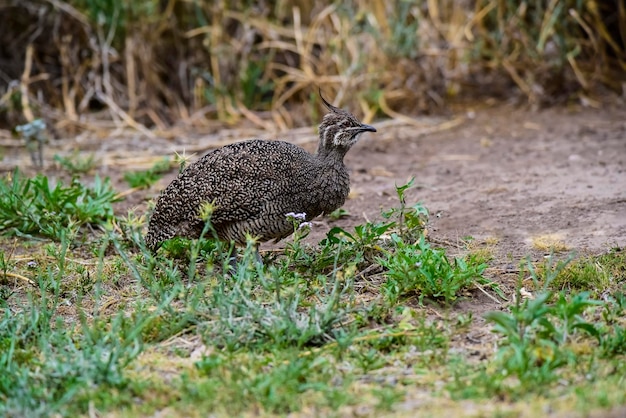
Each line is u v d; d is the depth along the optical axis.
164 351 9.16
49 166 16.80
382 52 19.75
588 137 17.59
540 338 8.90
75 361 8.57
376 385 8.33
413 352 9.00
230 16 20.33
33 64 20.73
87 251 12.47
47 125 19.09
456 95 20.58
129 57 20.06
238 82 20.22
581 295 9.12
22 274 11.61
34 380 8.40
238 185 10.82
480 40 20.05
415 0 19.95
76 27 20.31
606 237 12.22
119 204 14.52
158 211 11.24
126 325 9.45
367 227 11.49
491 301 10.29
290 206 10.98
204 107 20.45
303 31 20.47
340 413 7.74
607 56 21.05
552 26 19.56
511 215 13.39
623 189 14.30
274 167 10.89
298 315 9.54
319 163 11.19
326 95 19.91
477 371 8.50
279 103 19.84
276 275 9.67
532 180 15.12
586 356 8.73
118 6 19.88
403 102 19.97
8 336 9.42
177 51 20.84
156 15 20.28
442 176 15.71
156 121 19.73
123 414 7.79
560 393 7.96
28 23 20.62
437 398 8.00
